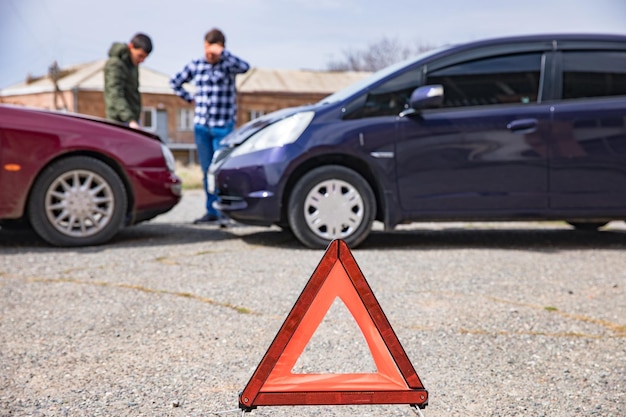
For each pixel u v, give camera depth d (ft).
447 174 19.44
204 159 25.86
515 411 8.38
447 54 19.86
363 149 19.20
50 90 142.82
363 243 20.97
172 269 16.60
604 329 11.84
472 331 11.66
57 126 19.80
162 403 8.54
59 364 9.98
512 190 19.54
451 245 20.59
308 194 19.21
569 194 19.62
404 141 19.33
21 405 8.47
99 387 9.09
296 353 6.86
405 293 14.20
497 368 9.90
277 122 19.79
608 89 19.93
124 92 24.50
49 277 15.76
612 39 20.20
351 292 6.89
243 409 6.85
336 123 19.30
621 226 26.25
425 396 6.91
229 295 13.98
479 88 19.76
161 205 21.18
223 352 10.53
